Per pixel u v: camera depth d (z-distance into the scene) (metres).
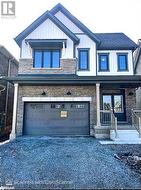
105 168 6.37
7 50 16.19
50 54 15.10
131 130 11.83
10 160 7.22
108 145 9.81
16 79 12.80
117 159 7.38
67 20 16.52
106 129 12.41
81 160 7.19
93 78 12.74
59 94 13.80
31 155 7.87
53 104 13.84
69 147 9.26
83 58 15.88
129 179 5.50
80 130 13.52
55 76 13.91
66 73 14.47
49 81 12.95
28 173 5.93
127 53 16.72
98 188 4.89
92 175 5.78
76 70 15.05
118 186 5.02
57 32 15.30
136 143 10.33
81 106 13.80
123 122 14.66
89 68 15.69
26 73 14.50
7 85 16.94
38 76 14.02
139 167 6.46
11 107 18.00
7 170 6.20
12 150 8.69
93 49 15.98
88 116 13.67
